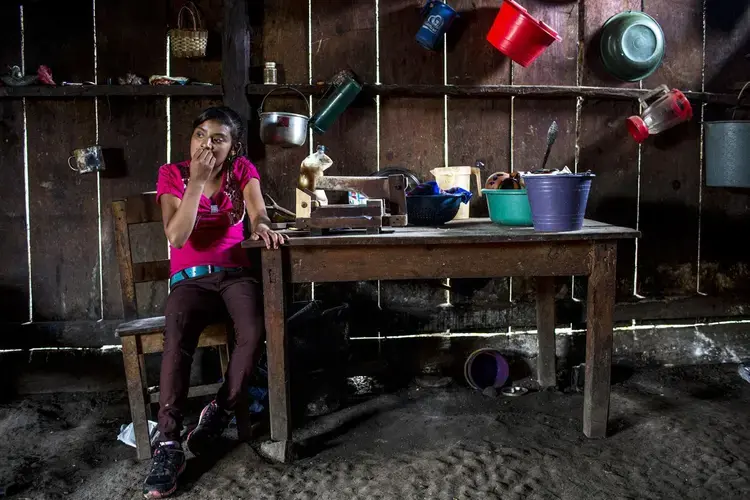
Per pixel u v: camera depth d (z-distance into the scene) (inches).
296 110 141.6
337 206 107.3
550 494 94.1
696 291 158.9
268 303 105.0
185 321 103.7
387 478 99.3
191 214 103.5
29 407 131.8
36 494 96.6
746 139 140.5
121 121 138.8
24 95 133.2
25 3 134.9
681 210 156.3
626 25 143.6
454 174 136.8
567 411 125.8
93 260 141.7
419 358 147.6
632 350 156.0
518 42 132.5
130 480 100.6
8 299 140.9
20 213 139.6
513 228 116.5
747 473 99.0
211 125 107.3
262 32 140.6
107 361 141.4
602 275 108.7
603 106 150.6
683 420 119.6
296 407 125.8
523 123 148.3
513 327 150.9
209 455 108.1
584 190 108.3
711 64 154.3
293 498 94.1
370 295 147.4
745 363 152.9
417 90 141.0
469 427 118.3
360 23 142.3
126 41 137.7
